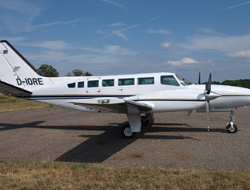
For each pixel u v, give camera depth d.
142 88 7.98
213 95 6.80
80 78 8.91
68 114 14.58
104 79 8.43
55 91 8.99
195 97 6.96
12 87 8.85
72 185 3.73
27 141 7.18
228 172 4.10
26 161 5.05
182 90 7.26
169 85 7.74
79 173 4.22
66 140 7.22
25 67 9.43
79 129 9.16
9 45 9.55
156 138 7.20
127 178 3.96
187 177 3.92
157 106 7.12
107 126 9.78
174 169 4.34
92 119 12.01
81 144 6.68
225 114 13.31
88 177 4.04
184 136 7.36
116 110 6.97
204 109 7.67
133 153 5.64
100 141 7.01
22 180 3.94
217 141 6.58
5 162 5.00
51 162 4.93
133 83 8.11
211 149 5.78
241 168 4.41
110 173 4.20
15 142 7.07
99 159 5.22
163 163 4.84
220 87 7.63
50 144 6.74
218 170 4.21
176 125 9.53
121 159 5.19
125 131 7.29
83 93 8.62
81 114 14.38
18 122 11.35
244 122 10.03
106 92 8.34
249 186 3.52
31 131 8.86
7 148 6.38
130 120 7.23
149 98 7.17
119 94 8.19
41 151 6.00
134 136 7.43
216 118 11.61
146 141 6.86
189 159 5.06
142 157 5.30
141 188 3.57
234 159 4.96
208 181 3.73
